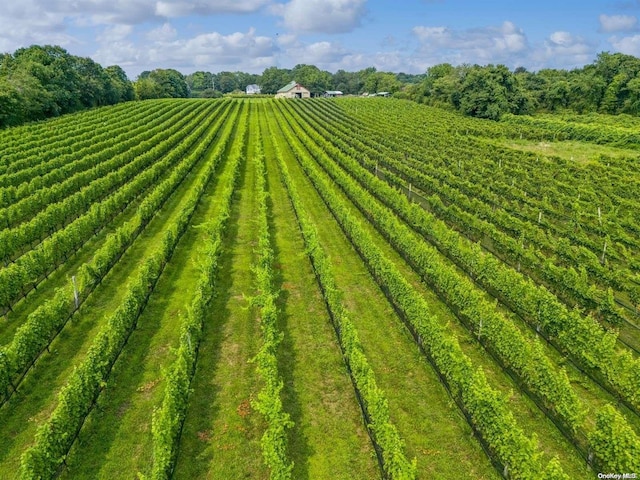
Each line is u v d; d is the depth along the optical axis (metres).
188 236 33.34
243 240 33.25
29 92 82.12
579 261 28.25
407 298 22.06
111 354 18.62
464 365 16.94
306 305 24.80
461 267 29.30
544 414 17.56
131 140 61.72
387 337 22.22
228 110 118.50
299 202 37.06
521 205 41.97
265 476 14.80
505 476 14.69
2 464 14.99
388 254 31.66
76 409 15.33
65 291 22.31
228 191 40.41
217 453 15.54
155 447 13.89
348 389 18.64
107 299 24.77
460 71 127.06
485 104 111.69
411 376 19.55
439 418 17.34
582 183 49.28
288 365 19.94
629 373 17.61
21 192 38.62
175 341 21.36
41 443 13.61
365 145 66.88
